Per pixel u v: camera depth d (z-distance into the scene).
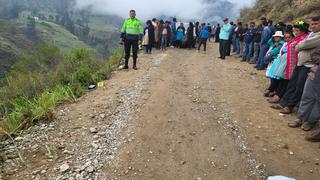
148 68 11.55
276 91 8.32
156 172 4.80
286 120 6.89
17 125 6.10
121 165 4.93
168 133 6.02
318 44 6.20
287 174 4.89
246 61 14.54
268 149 5.61
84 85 8.99
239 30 16.06
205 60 14.45
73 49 11.96
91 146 5.45
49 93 7.96
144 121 6.45
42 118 6.40
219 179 4.71
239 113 7.21
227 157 5.30
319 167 5.09
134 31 10.96
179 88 8.89
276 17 21.89
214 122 6.64
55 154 5.17
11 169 4.75
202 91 8.77
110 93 8.24
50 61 28.80
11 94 9.17
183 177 4.72
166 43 18.14
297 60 7.15
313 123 6.33
